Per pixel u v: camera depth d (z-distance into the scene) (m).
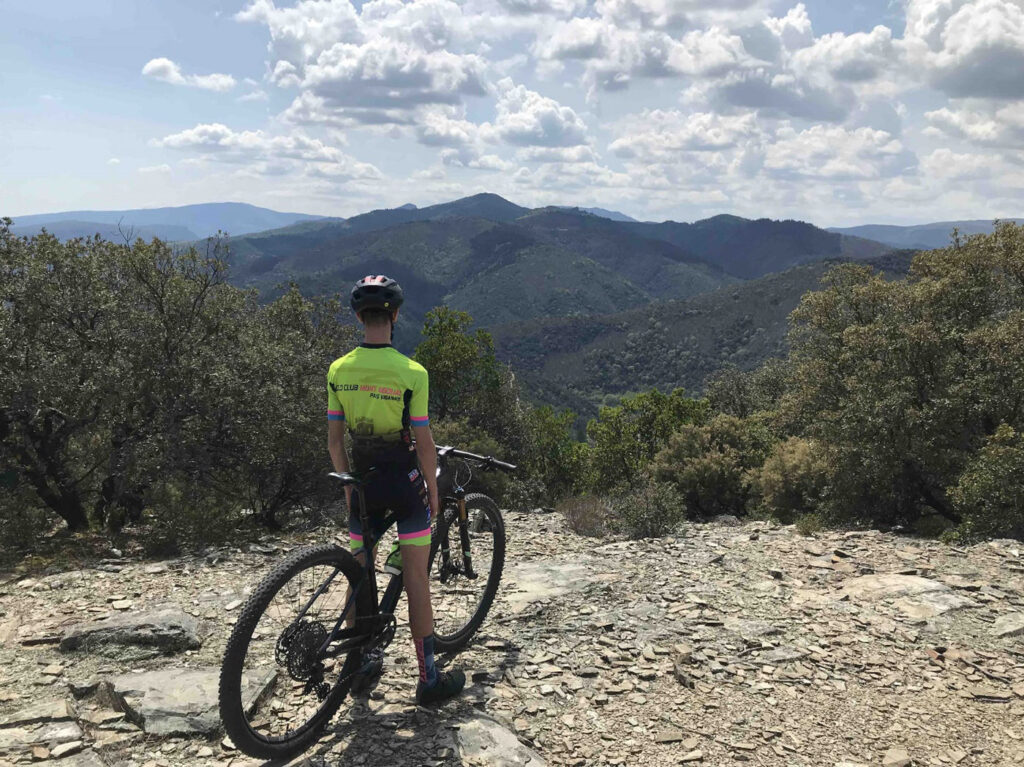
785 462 28.61
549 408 53.44
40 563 6.30
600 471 53.84
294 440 18.78
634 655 4.21
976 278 25.94
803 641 4.46
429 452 3.28
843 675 4.00
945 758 3.19
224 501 15.88
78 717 3.21
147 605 4.79
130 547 7.76
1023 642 4.48
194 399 17.12
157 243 18.86
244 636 2.70
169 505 7.81
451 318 46.47
